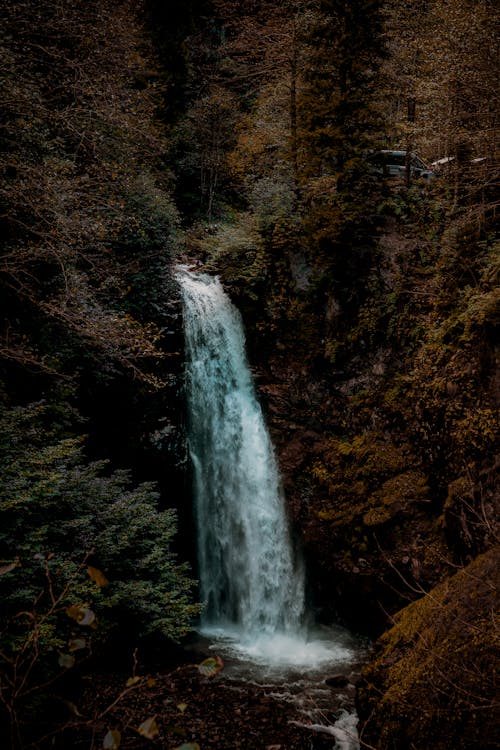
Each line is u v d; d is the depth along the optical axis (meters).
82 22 11.37
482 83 11.11
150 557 8.52
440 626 5.84
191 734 7.23
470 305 10.02
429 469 10.61
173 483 12.68
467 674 5.08
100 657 8.21
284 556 12.51
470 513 8.79
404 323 11.88
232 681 9.02
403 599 10.39
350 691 8.88
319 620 12.06
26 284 9.06
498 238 10.88
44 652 5.93
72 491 7.73
